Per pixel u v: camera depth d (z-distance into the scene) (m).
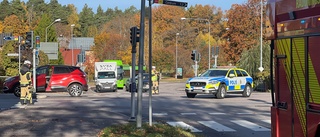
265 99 26.30
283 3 6.65
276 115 6.84
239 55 60.09
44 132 11.44
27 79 19.00
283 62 6.64
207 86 26.22
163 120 15.38
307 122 6.02
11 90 26.70
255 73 42.41
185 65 74.81
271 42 7.07
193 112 18.27
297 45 6.24
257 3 58.56
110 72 40.91
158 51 70.81
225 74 27.56
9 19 89.38
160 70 73.00
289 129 6.50
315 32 5.84
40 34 70.56
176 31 78.25
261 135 12.59
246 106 21.27
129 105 20.78
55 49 35.19
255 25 58.81
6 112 15.53
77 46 103.75
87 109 17.58
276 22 6.84
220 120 15.77
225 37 62.91
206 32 87.62
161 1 11.80
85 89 27.95
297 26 6.24
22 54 49.94
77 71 27.83
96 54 68.75
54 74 27.23
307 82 6.00
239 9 59.69
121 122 13.38
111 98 26.05
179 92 37.66
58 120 13.60
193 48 77.19
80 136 10.91
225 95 28.92
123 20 81.19
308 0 6.01
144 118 15.65
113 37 69.12
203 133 12.79
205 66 70.88
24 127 12.14
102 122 13.35
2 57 54.94
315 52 5.84
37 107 17.97
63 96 27.58
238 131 13.30
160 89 45.25
